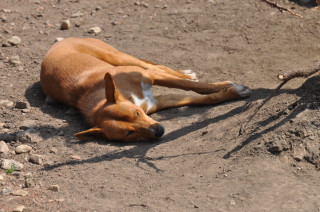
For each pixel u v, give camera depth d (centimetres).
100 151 776
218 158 709
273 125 735
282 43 1210
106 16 1462
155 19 1411
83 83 920
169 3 1527
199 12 1428
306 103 758
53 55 1005
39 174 711
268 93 909
